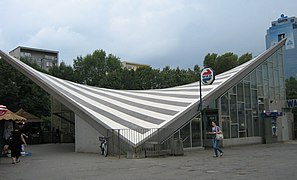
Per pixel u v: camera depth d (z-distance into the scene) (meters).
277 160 15.36
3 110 20.19
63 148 27.97
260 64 31.58
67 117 38.53
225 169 12.59
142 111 23.66
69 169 13.74
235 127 27.75
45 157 19.78
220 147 25.52
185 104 24.12
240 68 30.50
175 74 65.38
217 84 27.02
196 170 12.49
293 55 108.38
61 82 27.81
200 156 18.45
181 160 16.39
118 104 25.33
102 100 25.77
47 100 45.03
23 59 52.38
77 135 23.22
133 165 14.62
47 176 11.96
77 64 71.88
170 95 28.17
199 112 23.64
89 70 71.25
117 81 58.09
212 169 12.68
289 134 34.94
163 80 63.75
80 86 29.52
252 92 30.27
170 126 20.84
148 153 18.50
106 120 21.14
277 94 33.44
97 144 21.34
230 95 27.69
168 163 15.14
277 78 33.78
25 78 42.34
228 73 31.02
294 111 39.31
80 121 22.95
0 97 41.06
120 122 21.11
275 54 33.88
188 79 62.72
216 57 65.38
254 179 10.08
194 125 23.34
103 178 11.09
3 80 40.78
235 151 21.48
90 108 22.89
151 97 28.20
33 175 12.33
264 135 30.56
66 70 61.34
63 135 37.78
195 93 26.88
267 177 10.38
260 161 15.09
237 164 14.12
